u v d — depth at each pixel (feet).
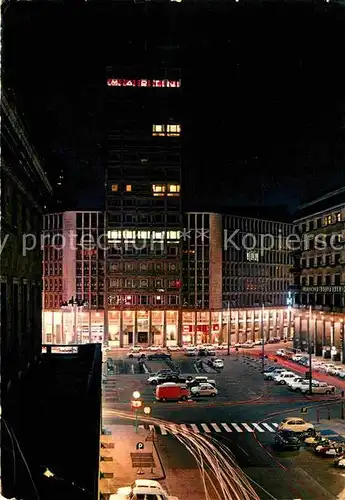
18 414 67.46
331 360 356.59
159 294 469.16
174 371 317.22
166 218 469.98
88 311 464.65
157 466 154.30
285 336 555.69
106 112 465.06
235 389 274.57
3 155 86.17
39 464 47.60
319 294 387.14
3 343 88.89
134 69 465.47
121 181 467.11
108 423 204.54
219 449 173.47
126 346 463.83
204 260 479.82
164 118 468.34
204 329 478.18
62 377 105.91
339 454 166.61
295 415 219.41
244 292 511.40
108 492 133.18
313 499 131.85
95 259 468.75
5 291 92.38
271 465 158.61
